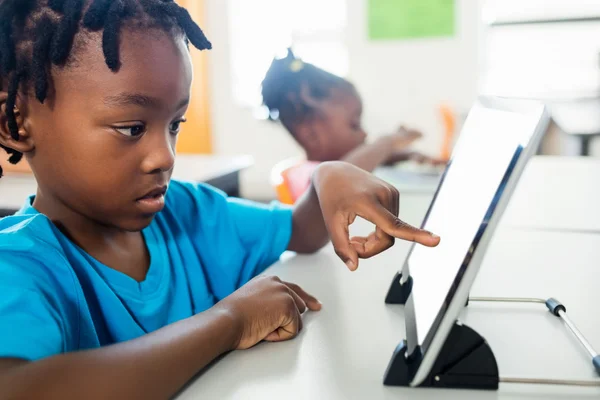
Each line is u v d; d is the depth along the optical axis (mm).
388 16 3104
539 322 597
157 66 535
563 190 1306
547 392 449
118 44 517
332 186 641
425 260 564
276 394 449
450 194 570
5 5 531
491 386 449
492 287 699
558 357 515
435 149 3115
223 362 507
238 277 840
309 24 3242
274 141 3410
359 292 691
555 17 2697
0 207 1207
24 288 481
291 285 656
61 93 523
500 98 537
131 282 662
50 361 414
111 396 402
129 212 565
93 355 424
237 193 1854
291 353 523
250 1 3287
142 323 654
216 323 505
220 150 3496
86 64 517
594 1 2631
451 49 3049
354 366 496
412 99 3156
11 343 438
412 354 458
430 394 445
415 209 1138
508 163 395
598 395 442
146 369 427
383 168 1771
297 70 1867
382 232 580
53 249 557
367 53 3176
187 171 1707
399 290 650
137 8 540
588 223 1025
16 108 547
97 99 517
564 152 2490
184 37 592
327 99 1861
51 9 528
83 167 535
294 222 856
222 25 3346
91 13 517
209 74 3410
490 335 562
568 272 756
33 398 389
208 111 3438
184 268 768
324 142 1877
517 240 912
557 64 2711
